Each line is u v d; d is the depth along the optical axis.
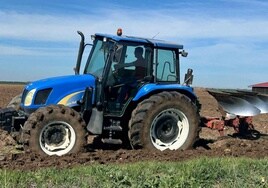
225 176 7.05
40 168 7.49
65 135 9.06
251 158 8.95
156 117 9.67
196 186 6.42
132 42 9.76
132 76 9.85
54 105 9.07
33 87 9.59
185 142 9.98
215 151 9.77
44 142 8.89
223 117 11.42
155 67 10.01
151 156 9.06
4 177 6.36
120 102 9.81
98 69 9.95
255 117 18.36
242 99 11.12
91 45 10.38
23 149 9.55
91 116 9.62
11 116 9.59
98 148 10.25
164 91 9.97
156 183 6.40
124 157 8.94
